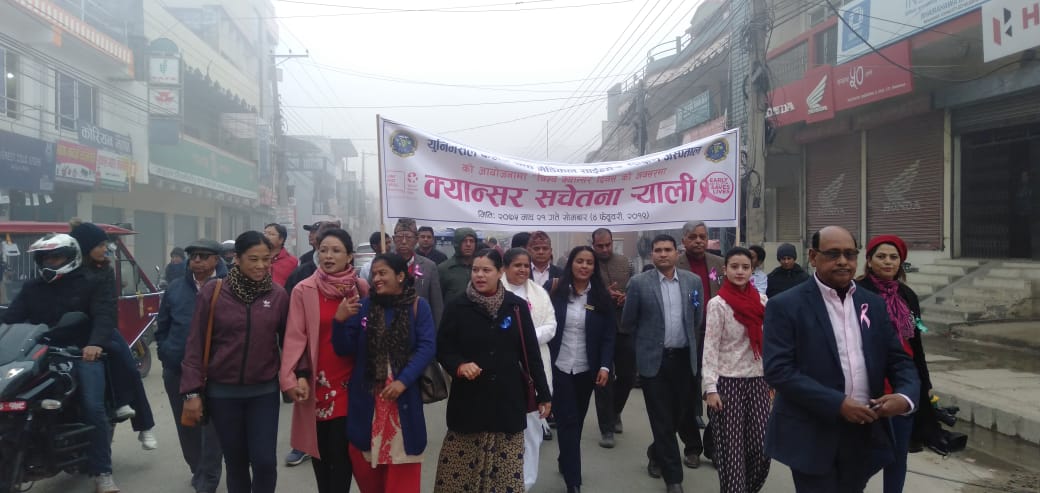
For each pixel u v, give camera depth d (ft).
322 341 11.98
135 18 61.67
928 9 35.65
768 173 55.42
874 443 9.44
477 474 12.19
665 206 18.74
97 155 52.54
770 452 9.95
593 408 24.26
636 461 17.83
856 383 9.44
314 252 21.85
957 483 16.10
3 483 13.44
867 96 40.81
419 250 25.39
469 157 17.44
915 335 11.82
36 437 14.06
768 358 9.69
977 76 38.63
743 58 52.34
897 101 43.42
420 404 11.94
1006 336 30.30
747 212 38.91
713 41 61.11
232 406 11.94
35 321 15.05
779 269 21.21
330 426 12.04
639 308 15.57
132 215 66.90
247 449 12.25
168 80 62.75
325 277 12.01
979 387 22.63
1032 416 19.06
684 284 15.64
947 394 21.95
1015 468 16.99
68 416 15.06
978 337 31.45
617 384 18.88
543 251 18.28
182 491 15.55
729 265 13.91
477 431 12.09
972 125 39.34
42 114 47.78
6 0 42.37
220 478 15.84
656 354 15.23
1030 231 36.86
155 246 73.15
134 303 28.12
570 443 14.92
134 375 16.53
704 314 17.60
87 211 56.95
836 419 9.11
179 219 79.87
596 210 18.47
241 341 11.84
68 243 14.79
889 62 38.78
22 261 24.95
